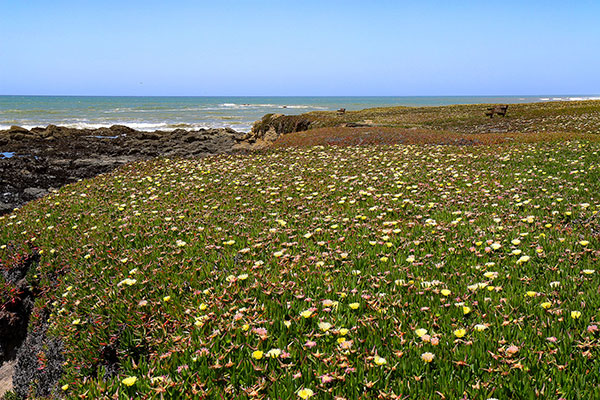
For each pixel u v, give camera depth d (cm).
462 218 760
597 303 410
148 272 585
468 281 500
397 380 320
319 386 312
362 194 977
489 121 4800
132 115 9538
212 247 658
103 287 573
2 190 2205
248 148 3319
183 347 380
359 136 2817
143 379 344
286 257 592
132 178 1478
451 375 321
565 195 885
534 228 676
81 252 731
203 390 315
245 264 581
